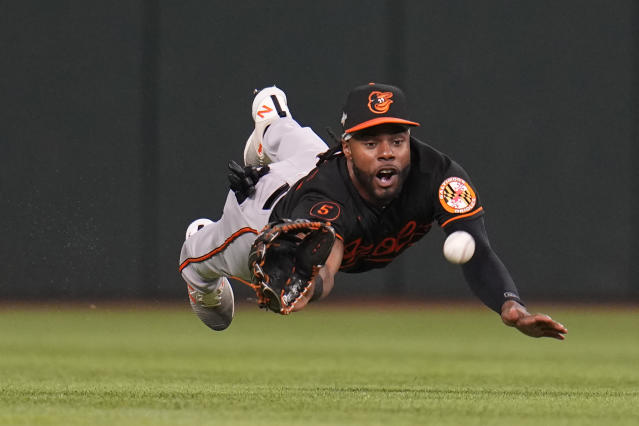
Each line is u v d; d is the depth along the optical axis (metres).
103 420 12.38
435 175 16.03
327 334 38.75
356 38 52.06
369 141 14.95
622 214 52.19
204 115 51.34
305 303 13.75
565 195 52.22
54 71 50.97
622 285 52.28
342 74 51.97
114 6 51.25
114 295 49.81
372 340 36.09
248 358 28.22
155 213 50.66
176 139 51.09
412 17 52.16
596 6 52.31
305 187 16.03
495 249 52.12
